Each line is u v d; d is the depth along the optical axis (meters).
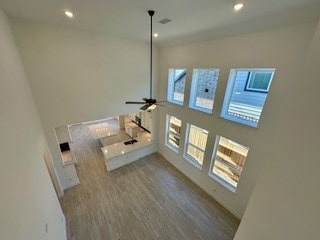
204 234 3.41
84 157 6.23
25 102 2.61
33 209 1.69
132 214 3.83
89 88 4.12
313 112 0.91
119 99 4.74
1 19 2.36
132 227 3.52
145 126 7.84
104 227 3.51
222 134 3.77
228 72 3.36
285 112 1.07
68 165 4.46
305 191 0.95
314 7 2.01
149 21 2.96
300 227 0.98
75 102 4.01
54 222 2.57
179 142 5.25
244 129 3.27
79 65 3.82
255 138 3.11
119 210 3.92
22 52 3.10
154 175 5.23
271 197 1.20
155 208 4.00
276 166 1.15
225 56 3.35
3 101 1.54
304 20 2.18
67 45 3.54
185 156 5.19
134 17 2.75
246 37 2.91
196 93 4.46
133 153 5.88
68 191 4.48
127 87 4.80
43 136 3.64
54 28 3.31
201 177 4.64
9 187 1.21
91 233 3.38
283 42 2.45
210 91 4.08
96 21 3.03
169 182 4.93
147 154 6.36
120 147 5.86
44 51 3.32
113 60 4.31
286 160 1.07
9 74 2.05
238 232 1.62
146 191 4.54
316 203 0.89
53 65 3.49
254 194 1.38
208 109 4.21
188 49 4.20
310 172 0.92
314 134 0.90
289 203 1.05
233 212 3.88
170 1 2.15
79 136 8.20
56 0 2.16
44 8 2.44
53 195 3.03
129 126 8.11
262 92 3.07
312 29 2.15
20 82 2.61
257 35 2.75
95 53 3.97
